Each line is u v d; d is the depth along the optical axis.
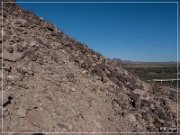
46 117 6.70
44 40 11.09
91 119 7.64
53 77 8.65
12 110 6.38
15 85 7.20
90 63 11.63
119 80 12.10
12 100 6.66
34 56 9.07
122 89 11.16
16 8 12.74
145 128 9.04
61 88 8.28
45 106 7.05
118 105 9.45
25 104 6.75
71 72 9.72
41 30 12.10
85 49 13.49
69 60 10.68
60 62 9.99
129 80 12.85
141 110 10.02
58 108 7.25
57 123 6.70
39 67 8.77
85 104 8.20
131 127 8.55
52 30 13.00
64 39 12.88
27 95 7.09
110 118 8.30
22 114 6.38
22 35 10.20
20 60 8.48
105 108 8.69
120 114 8.90
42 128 6.32
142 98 11.45
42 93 7.48
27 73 8.02
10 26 10.29
